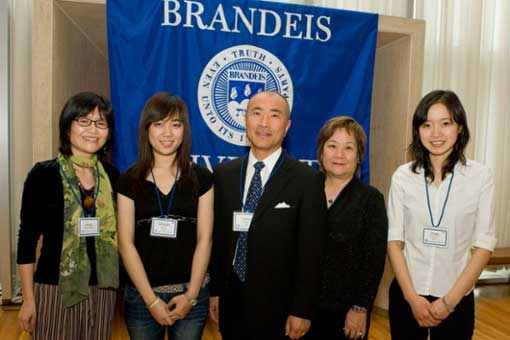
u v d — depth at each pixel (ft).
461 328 5.41
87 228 5.15
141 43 8.01
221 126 8.61
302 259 5.11
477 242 5.36
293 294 5.18
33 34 7.63
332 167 5.61
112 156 7.97
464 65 12.58
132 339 5.36
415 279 5.56
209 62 8.40
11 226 10.27
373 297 5.44
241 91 8.63
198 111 8.45
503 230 13.25
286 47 8.79
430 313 5.25
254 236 5.13
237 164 5.61
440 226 5.45
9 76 10.11
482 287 12.74
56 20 7.88
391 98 9.96
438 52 12.38
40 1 7.63
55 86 7.88
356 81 9.18
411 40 9.39
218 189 5.51
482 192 5.38
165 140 5.15
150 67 8.08
